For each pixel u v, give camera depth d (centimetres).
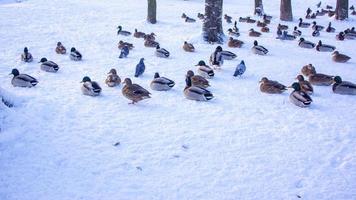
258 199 805
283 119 1187
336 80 1440
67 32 2264
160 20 2748
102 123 1105
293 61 1823
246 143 1030
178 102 1288
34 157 911
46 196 779
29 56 1669
